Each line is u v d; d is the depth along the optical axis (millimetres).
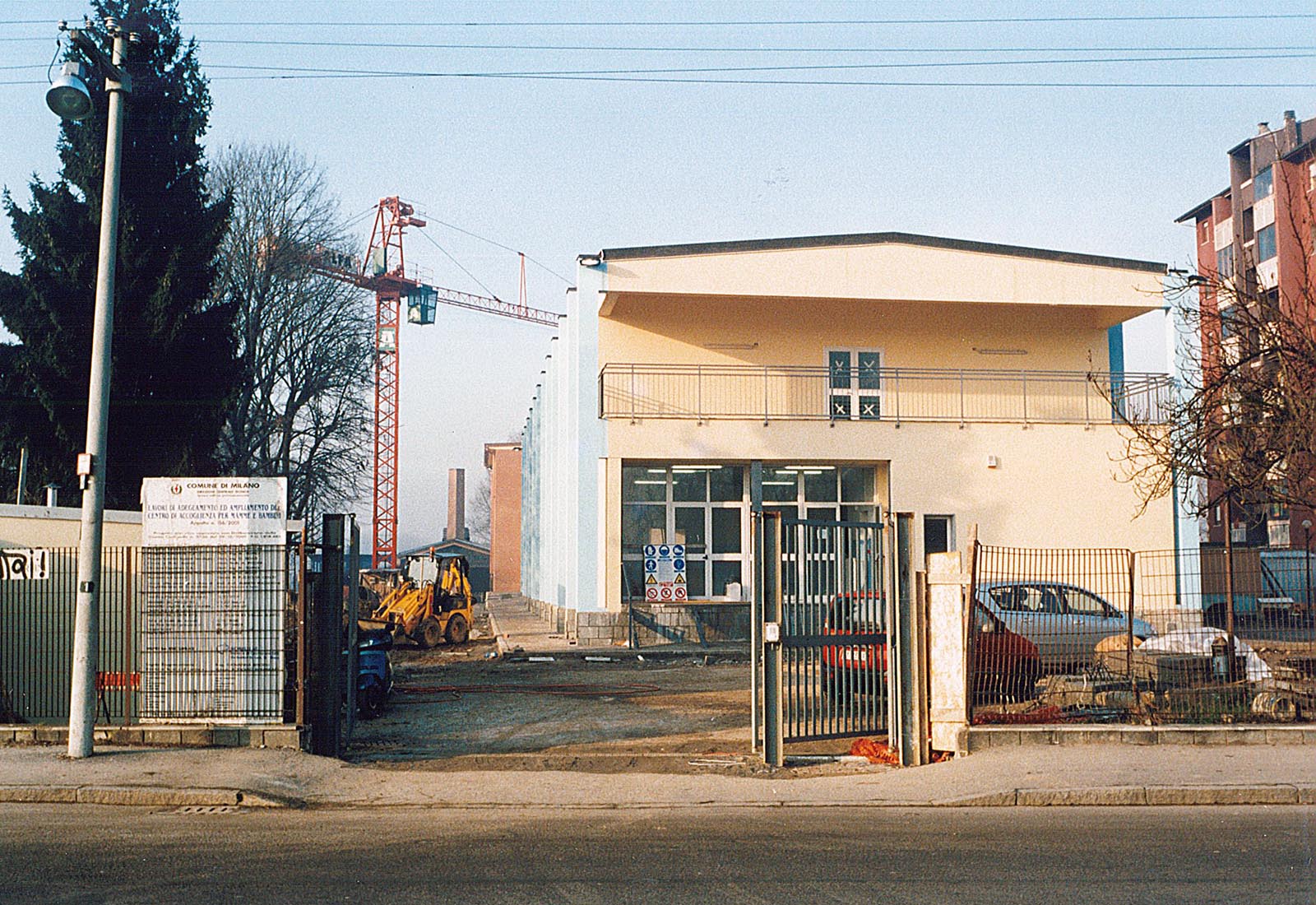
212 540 12281
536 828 8992
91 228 27125
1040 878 7250
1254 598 13484
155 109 28328
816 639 12289
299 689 12133
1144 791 10133
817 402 28344
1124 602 14133
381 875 7316
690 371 27719
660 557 27297
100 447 11742
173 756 11531
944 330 29062
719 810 9844
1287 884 7078
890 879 7215
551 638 27922
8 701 12539
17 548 13070
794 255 26844
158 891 6906
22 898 6746
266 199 38594
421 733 14500
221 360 28469
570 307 28578
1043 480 27359
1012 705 12648
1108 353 29578
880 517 27750
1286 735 12086
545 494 35750
